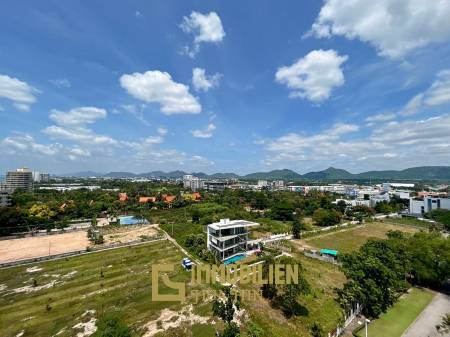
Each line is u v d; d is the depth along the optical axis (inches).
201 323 1519.4
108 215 5383.9
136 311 1662.2
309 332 1487.5
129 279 2185.0
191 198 6988.2
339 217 4665.4
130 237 3676.2
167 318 1578.5
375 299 1647.4
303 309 1706.4
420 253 2075.5
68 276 2278.5
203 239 3174.2
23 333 1482.5
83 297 1884.8
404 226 4451.3
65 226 4291.3
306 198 7381.9
